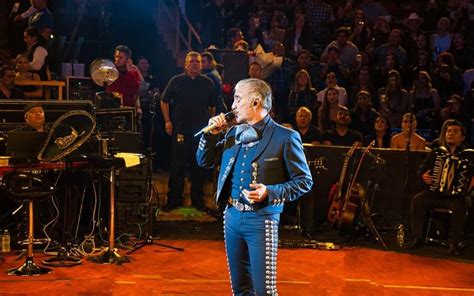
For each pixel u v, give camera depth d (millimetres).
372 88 11391
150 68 14703
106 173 8062
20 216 8086
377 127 9391
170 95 9859
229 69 9953
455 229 8008
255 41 12828
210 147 4684
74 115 6879
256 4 14242
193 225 8992
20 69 10344
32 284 6480
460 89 11656
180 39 14930
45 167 7441
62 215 8039
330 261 7488
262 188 4301
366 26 13477
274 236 4434
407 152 8750
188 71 9766
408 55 12547
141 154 8133
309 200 8531
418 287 6617
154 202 9492
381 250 8062
